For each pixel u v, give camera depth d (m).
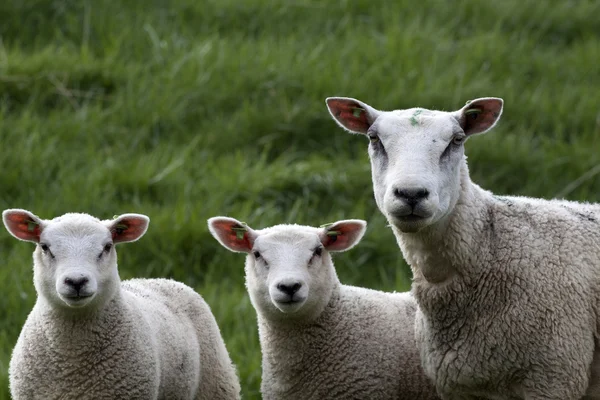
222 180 18.50
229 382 12.95
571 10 25.78
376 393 11.63
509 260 10.22
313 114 20.47
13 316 15.41
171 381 11.82
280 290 11.19
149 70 21.64
